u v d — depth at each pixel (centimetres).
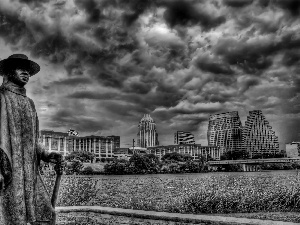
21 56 580
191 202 1709
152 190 3575
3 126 550
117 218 1280
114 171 15350
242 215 1561
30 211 560
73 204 1792
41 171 631
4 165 535
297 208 1783
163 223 1178
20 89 586
